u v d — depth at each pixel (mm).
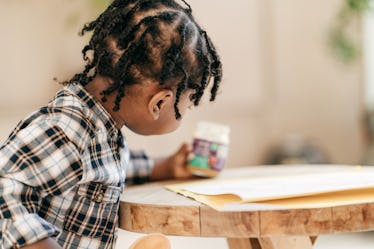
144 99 1050
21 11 2424
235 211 895
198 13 2967
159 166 1388
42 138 962
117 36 1032
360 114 3305
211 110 2992
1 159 945
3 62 2387
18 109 2432
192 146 1369
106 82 1057
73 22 2492
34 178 943
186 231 944
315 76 3307
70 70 2510
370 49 3271
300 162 3023
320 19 3271
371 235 2699
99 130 1042
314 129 3324
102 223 1049
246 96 3117
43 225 905
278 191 990
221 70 1140
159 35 1012
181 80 1036
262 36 3170
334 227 887
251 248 1196
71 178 975
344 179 1114
